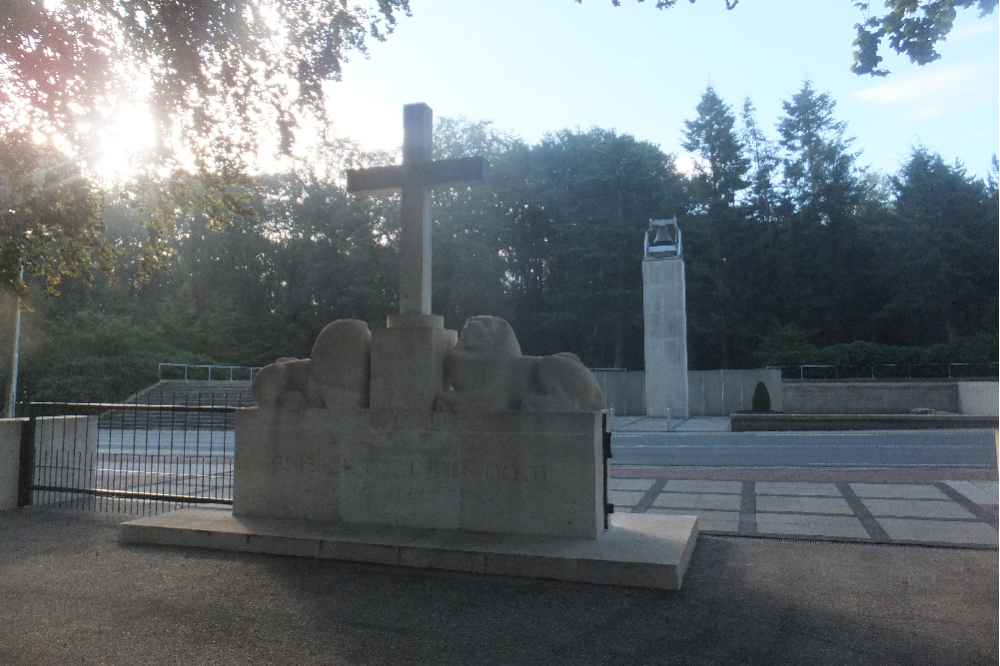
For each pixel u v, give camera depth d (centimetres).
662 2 825
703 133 5688
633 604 561
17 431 1014
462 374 732
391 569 658
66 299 3969
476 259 4478
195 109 939
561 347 4853
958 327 4634
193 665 453
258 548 718
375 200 4675
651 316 3206
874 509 952
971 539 778
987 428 2311
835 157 5306
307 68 947
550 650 472
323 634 504
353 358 778
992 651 463
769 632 501
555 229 4712
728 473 1339
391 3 936
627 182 4494
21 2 731
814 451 1727
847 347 4047
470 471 712
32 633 509
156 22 851
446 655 465
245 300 4803
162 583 624
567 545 650
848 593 588
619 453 1770
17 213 980
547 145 4953
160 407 920
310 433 780
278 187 4856
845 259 4947
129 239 3186
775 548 743
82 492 994
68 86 838
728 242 5122
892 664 445
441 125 4800
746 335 4769
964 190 4669
